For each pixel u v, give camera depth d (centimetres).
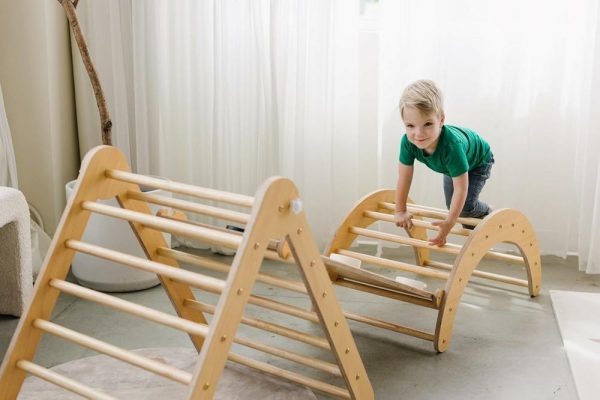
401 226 246
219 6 286
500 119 292
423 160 241
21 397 193
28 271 241
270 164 304
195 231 165
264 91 296
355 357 187
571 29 284
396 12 286
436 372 213
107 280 262
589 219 288
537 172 298
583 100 283
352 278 224
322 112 296
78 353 220
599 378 207
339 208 310
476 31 286
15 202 228
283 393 200
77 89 305
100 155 182
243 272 154
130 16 293
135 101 296
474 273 274
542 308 260
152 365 162
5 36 283
